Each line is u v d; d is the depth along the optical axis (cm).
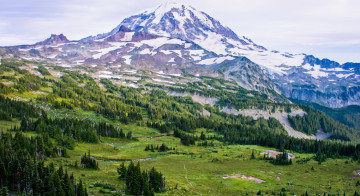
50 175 8088
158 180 9644
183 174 12438
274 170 13888
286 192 10431
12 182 7850
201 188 10306
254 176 12706
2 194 7106
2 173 7806
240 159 15938
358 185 11569
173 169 13262
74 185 7975
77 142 15975
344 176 13062
